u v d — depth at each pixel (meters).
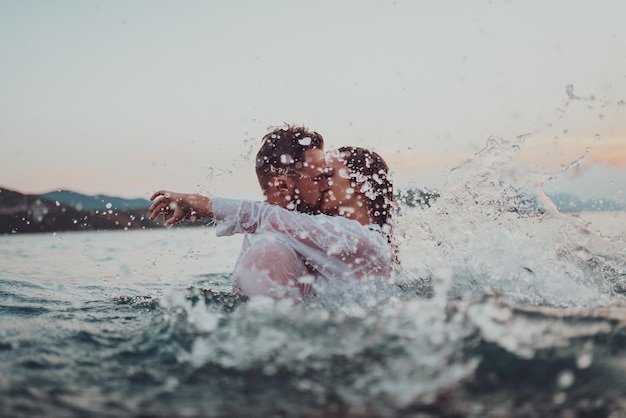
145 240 6.04
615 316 1.22
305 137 1.98
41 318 1.61
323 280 1.79
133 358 1.14
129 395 0.94
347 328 1.16
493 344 1.05
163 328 1.34
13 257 4.16
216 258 3.82
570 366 0.98
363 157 2.05
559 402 0.88
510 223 2.18
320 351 1.07
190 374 1.03
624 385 0.92
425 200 2.24
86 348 1.22
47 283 2.54
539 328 1.13
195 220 1.97
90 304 1.87
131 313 1.67
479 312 1.20
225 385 0.98
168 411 0.88
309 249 1.80
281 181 1.94
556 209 2.21
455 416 0.85
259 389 0.95
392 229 2.05
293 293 1.69
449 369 0.98
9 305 1.86
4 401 0.91
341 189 1.96
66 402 0.91
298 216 1.83
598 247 2.15
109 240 6.14
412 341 1.08
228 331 1.21
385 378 0.96
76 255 4.28
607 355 1.02
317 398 0.91
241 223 1.86
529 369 0.97
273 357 1.06
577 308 1.45
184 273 2.93
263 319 1.26
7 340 1.30
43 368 1.08
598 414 0.85
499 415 0.85
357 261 1.80
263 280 1.71
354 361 1.02
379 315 1.24
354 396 0.91
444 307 1.25
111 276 2.85
